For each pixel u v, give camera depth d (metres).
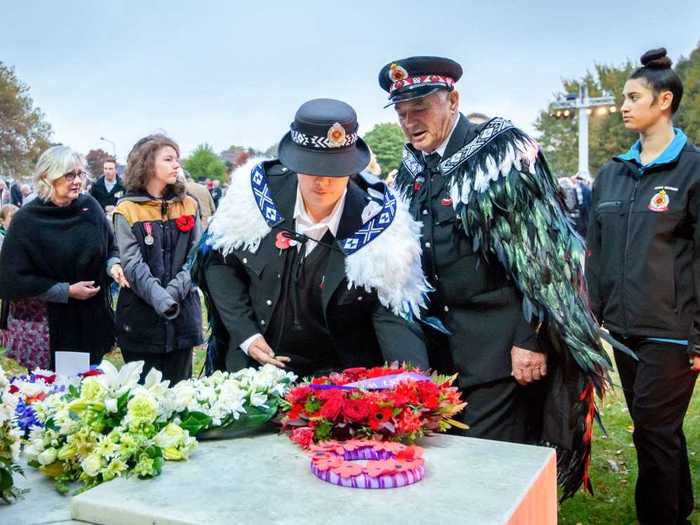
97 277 4.06
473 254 2.87
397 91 2.86
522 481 1.79
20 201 14.54
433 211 2.93
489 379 2.87
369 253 2.44
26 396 2.33
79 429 2.00
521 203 2.75
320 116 2.31
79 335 4.04
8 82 46.88
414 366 2.42
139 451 1.90
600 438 4.90
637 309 3.21
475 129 2.91
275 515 1.61
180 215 3.98
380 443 1.93
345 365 2.65
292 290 2.53
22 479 2.00
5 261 3.90
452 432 2.96
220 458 1.97
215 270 2.69
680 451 3.29
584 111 27.36
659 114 3.21
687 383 3.20
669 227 3.15
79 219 4.00
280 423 2.20
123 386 2.09
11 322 4.04
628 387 3.41
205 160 45.53
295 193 2.53
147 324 3.93
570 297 2.75
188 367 4.14
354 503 1.67
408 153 3.10
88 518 1.70
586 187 12.29
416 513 1.61
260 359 2.55
